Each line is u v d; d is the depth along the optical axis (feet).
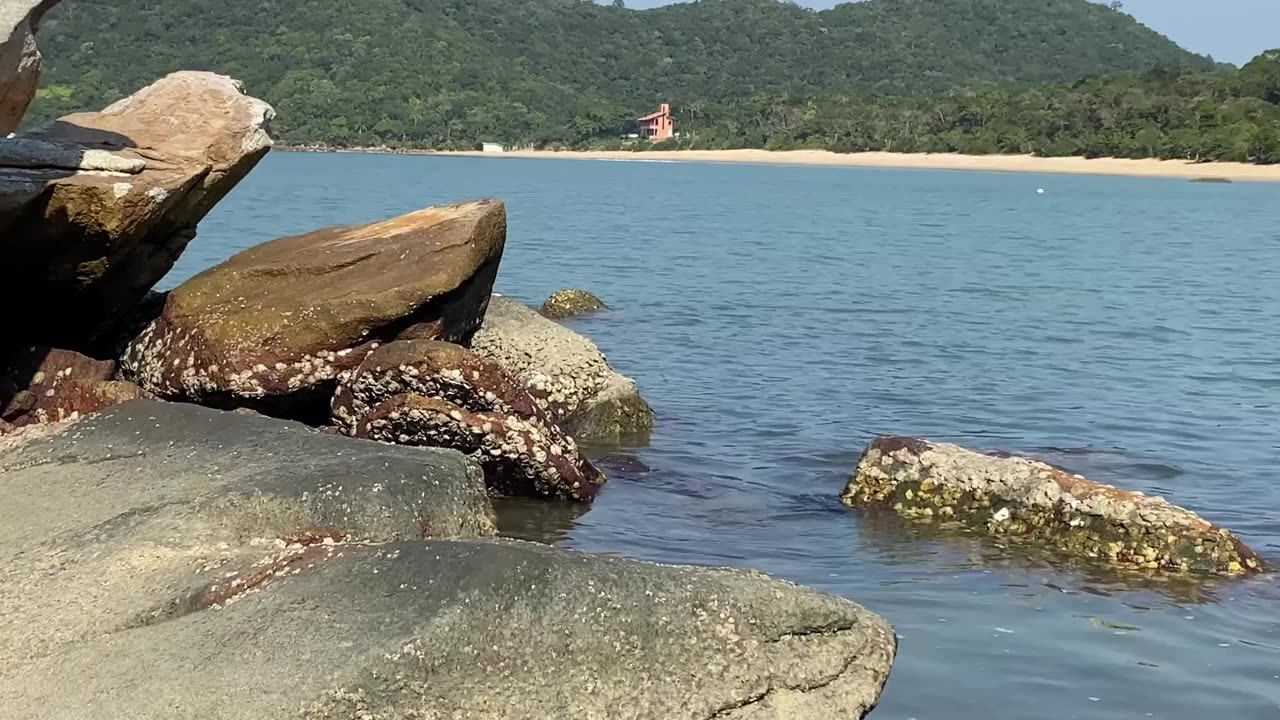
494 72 558.15
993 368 64.64
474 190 234.17
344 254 39.50
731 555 33.71
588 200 216.13
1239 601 31.22
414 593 19.88
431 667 18.86
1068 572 33.04
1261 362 68.28
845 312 84.53
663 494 39.52
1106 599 31.09
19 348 38.17
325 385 38.22
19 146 35.58
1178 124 393.29
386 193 212.23
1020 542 35.40
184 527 23.57
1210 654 27.76
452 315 39.42
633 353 66.13
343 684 18.40
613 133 557.33
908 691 25.11
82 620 21.18
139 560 22.67
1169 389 59.98
